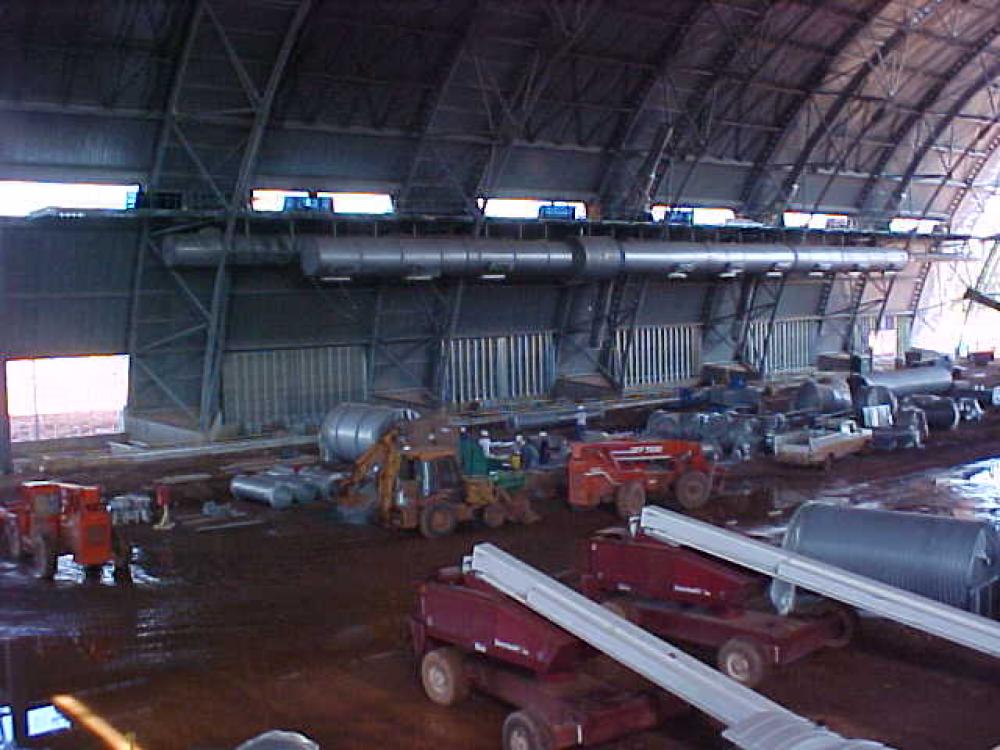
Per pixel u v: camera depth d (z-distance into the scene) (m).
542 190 35.62
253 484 23.03
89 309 28.28
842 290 49.72
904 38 38.84
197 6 24.09
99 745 10.48
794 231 43.56
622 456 21.89
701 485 22.14
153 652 13.38
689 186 39.91
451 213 33.38
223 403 31.11
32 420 34.91
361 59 28.03
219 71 26.27
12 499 23.28
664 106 35.91
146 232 27.34
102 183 26.83
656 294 41.31
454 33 28.81
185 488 24.39
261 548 18.95
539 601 10.62
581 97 33.59
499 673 10.84
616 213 37.53
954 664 12.40
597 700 10.12
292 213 28.64
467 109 31.56
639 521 13.78
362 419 25.53
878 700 11.37
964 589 12.48
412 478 20.11
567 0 29.41
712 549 12.77
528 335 38.31
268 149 28.69
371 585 16.41
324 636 13.92
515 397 38.16
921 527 13.09
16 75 23.72
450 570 11.91
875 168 46.75
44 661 13.09
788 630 11.87
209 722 11.03
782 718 8.48
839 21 36.47
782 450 27.39
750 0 33.12
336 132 29.36
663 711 10.22
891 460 28.50
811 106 40.34
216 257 27.92
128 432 30.09
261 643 13.69
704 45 34.47
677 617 12.59
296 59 26.91
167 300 29.36
